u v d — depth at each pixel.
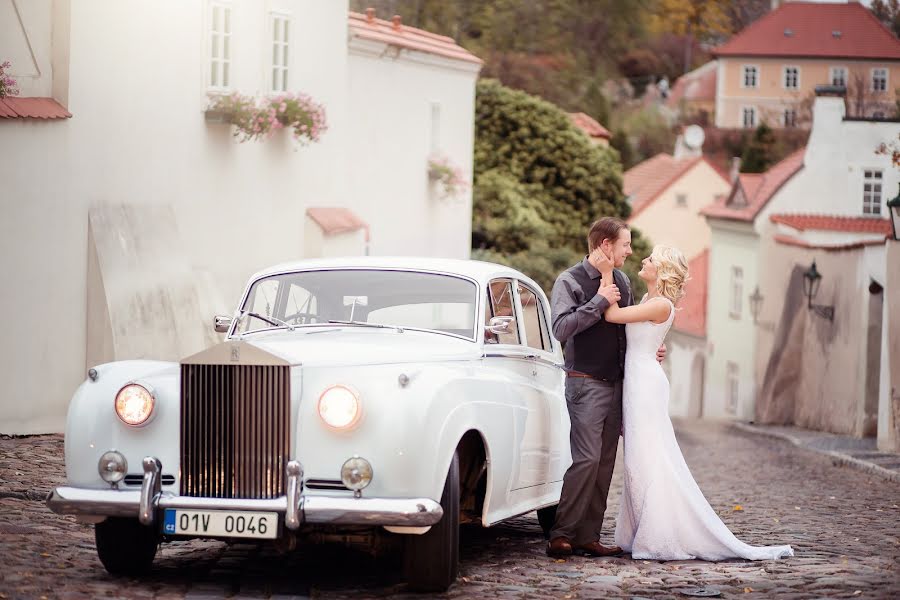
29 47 15.12
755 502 13.93
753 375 46.22
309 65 21.98
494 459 7.98
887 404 23.31
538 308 9.75
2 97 14.47
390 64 27.73
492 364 8.39
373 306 8.62
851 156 43.69
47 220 15.12
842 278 34.44
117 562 7.64
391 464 6.91
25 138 14.70
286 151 21.11
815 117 43.97
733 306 49.03
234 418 7.02
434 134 30.58
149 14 17.09
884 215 43.28
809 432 35.53
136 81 16.84
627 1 87.12
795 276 40.56
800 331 40.41
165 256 16.97
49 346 15.16
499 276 8.98
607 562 8.66
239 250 19.69
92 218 15.91
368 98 26.78
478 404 7.74
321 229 21.66
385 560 8.51
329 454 6.96
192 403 7.07
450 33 79.44
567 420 9.84
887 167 43.06
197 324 17.27
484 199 44.00
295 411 7.01
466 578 7.83
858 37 88.88
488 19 80.81
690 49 91.06
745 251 47.53
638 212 80.25
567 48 83.69
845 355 33.78
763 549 8.91
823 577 7.93
